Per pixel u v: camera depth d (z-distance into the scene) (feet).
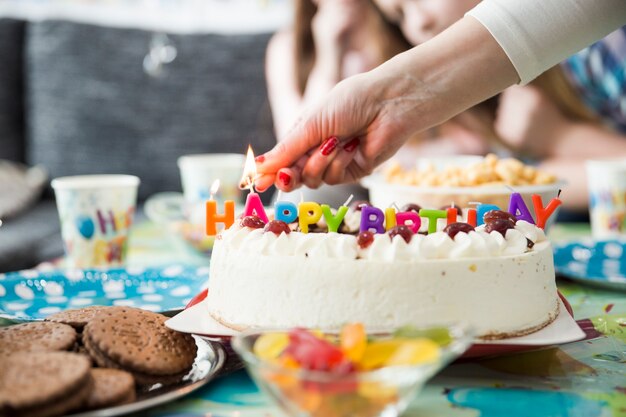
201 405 1.70
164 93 5.36
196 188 3.51
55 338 1.78
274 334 1.58
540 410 1.65
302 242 1.87
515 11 2.21
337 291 1.81
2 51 5.56
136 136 5.34
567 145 5.09
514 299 1.86
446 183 2.82
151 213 3.58
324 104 2.30
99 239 2.87
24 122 5.63
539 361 1.92
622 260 2.94
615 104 4.99
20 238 4.03
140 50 5.43
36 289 2.49
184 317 1.96
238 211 3.27
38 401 1.49
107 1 6.25
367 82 2.27
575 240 3.04
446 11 5.17
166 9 6.21
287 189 2.31
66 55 5.46
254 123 5.32
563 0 2.19
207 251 3.20
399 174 3.05
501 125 5.16
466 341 1.51
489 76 2.26
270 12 6.12
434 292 1.81
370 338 1.59
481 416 1.63
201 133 5.31
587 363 1.90
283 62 5.41
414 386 1.46
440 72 2.26
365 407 1.44
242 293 1.89
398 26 5.36
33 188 5.05
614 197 3.26
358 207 2.15
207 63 5.37
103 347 1.74
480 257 1.85
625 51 4.91
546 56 2.22
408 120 2.30
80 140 5.38
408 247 1.83
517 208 2.12
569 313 2.02
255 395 1.75
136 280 2.58
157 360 1.75
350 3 5.33
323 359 1.48
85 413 1.58
